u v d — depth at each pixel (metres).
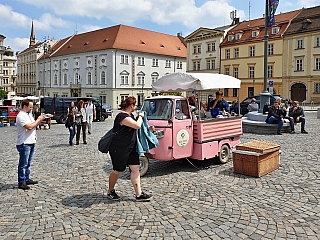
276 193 6.11
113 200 5.82
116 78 58.97
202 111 9.11
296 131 15.59
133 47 61.09
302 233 4.42
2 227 4.68
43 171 8.16
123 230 4.55
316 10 47.72
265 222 4.78
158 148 7.48
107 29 65.31
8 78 120.06
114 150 5.57
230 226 4.66
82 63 65.25
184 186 6.68
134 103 5.69
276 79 49.78
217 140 8.55
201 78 7.99
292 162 8.63
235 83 9.11
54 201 5.80
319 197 5.85
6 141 14.31
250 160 7.34
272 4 16.03
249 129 15.58
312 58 45.44
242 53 53.69
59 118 25.53
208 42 59.09
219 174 7.65
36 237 4.36
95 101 27.42
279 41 49.09
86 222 4.84
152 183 6.94
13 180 7.34
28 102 6.67
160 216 5.05
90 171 8.16
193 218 4.96
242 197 5.92
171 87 8.40
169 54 67.44
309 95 46.03
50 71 76.56
